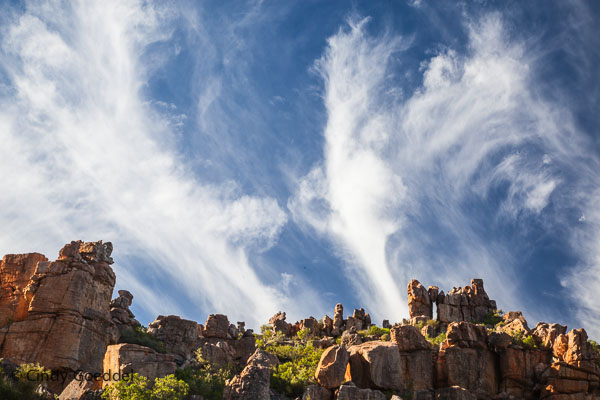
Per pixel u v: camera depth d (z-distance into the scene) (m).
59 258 84.31
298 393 73.81
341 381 72.75
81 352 77.56
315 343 100.62
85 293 81.81
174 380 65.94
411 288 132.25
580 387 78.44
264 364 78.25
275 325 123.31
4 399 59.78
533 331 90.62
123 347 68.88
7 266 87.56
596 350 82.12
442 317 124.81
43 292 80.12
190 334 92.44
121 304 95.00
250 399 63.53
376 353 76.44
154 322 95.31
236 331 103.50
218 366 81.75
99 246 87.94
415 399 76.12
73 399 63.94
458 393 75.50
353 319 126.50
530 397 81.12
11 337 76.81
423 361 81.88
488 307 129.62
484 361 83.75
